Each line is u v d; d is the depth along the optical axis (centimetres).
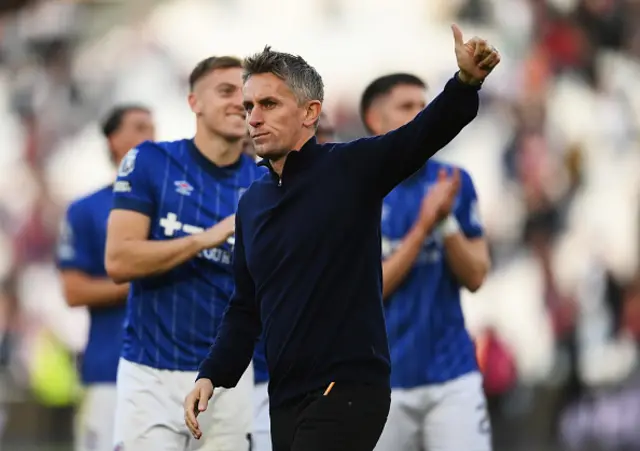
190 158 2152
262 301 1694
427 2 7038
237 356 1769
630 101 6391
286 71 1673
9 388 5253
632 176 6166
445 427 2375
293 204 1672
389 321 2380
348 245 1648
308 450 1623
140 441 2081
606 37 6550
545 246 5734
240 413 2127
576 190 6003
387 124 2488
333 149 1683
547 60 6431
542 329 5394
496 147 6156
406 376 2375
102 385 2706
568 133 6197
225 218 2133
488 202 5916
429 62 6712
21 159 6225
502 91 6262
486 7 6781
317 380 1645
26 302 5569
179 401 2089
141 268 2059
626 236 5925
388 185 1653
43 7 6650
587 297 5481
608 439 4919
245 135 2158
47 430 5166
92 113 6450
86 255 2711
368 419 1633
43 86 6475
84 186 6109
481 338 4766
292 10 7056
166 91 6538
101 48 6631
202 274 2103
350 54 6788
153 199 2117
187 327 2097
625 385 5006
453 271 2395
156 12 6831
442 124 1575
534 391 5047
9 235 5844
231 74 2131
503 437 4831
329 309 1645
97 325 2720
